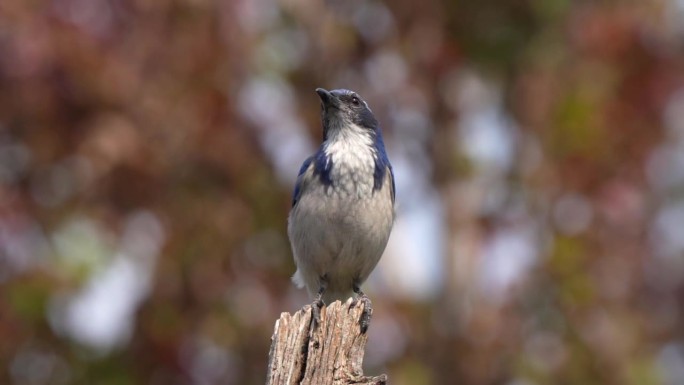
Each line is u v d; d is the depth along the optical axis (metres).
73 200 16.53
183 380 16.86
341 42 17.42
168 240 16.52
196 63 16.38
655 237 18.30
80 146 16.20
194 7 16.41
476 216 18.48
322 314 9.69
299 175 12.58
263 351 16.83
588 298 17.73
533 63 18.28
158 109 16.25
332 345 9.62
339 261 12.33
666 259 18.48
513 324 17.91
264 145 16.78
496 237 18.39
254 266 16.83
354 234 12.11
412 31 17.98
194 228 16.56
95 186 16.41
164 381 16.91
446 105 18.45
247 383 16.91
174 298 16.66
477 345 17.89
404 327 18.12
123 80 16.19
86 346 16.91
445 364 18.09
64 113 16.25
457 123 18.64
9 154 16.55
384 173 12.34
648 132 18.00
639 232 17.98
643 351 18.19
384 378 9.55
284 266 16.83
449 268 18.48
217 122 16.41
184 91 16.41
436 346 18.19
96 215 16.52
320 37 17.31
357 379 9.53
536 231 18.02
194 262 16.64
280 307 16.86
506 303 17.97
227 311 16.73
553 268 17.72
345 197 12.04
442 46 18.12
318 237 12.16
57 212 16.61
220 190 16.61
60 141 16.31
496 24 18.11
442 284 18.50
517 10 18.02
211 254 16.62
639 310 18.36
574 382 17.83
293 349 9.62
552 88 18.19
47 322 16.66
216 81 16.47
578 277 17.73
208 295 16.66
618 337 17.83
